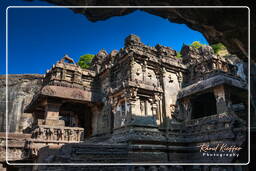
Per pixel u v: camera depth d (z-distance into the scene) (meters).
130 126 20.11
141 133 19.89
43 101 26.44
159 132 21.48
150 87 22.75
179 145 21.70
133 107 20.89
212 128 19.98
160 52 26.78
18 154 21.31
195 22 8.27
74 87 28.44
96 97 28.38
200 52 30.98
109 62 30.16
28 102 40.25
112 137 21.73
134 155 18.00
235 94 22.16
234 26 8.08
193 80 25.38
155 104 22.70
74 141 22.81
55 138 21.98
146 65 24.45
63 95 25.84
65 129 22.80
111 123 25.78
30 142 20.25
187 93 24.03
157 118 22.61
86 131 30.45
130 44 25.20
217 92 21.12
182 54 31.28
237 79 22.73
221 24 8.08
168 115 23.36
